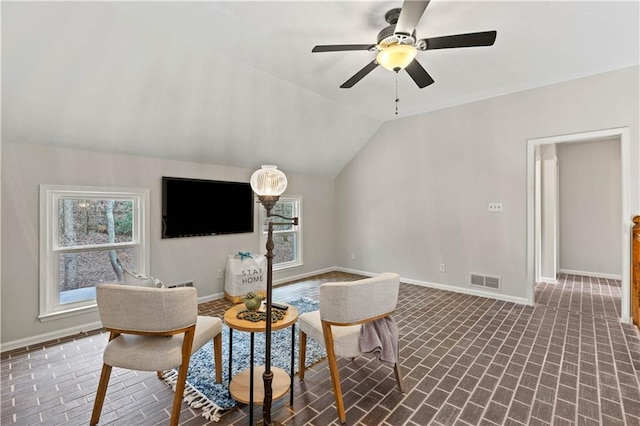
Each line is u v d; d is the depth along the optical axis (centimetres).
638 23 240
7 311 270
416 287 464
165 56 264
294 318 193
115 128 306
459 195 435
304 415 184
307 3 213
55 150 292
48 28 211
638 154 315
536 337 288
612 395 200
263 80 331
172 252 377
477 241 421
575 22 239
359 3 213
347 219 573
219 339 215
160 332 169
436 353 258
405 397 200
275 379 206
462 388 209
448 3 214
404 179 492
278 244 505
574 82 348
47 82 243
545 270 505
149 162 356
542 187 505
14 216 273
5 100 241
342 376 226
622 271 326
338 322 182
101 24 222
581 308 368
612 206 526
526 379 219
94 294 323
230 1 210
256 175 185
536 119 373
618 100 323
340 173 580
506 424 175
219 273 424
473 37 196
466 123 426
